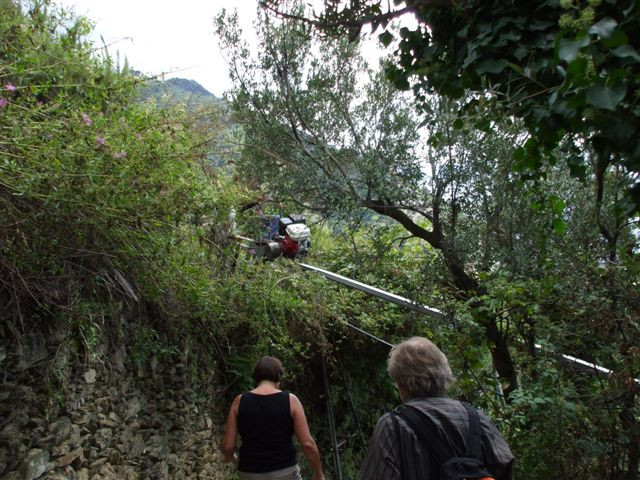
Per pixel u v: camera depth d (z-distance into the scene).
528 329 6.13
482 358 6.05
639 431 4.95
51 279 3.49
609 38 2.05
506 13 3.19
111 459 4.06
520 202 6.25
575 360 5.30
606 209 5.60
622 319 5.03
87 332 3.70
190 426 5.37
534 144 3.17
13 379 3.16
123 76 3.94
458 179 7.02
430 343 2.53
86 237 3.63
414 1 3.65
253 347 6.04
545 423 4.95
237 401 4.40
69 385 3.60
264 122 7.59
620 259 5.29
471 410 2.39
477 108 3.39
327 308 6.96
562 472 5.02
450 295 6.82
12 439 3.12
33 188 3.11
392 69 4.11
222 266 5.38
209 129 4.75
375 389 9.39
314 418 7.96
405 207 7.48
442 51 3.75
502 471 2.31
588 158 5.25
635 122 2.48
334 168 7.78
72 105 3.46
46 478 3.35
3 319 3.12
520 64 3.23
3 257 3.13
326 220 7.77
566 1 2.14
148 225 3.92
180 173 4.04
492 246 6.77
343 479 8.05
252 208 5.85
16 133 2.97
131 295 4.14
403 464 2.24
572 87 2.49
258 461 4.27
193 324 5.34
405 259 8.54
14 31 3.50
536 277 6.37
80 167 3.25
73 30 3.80
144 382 4.60
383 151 7.69
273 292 5.81
